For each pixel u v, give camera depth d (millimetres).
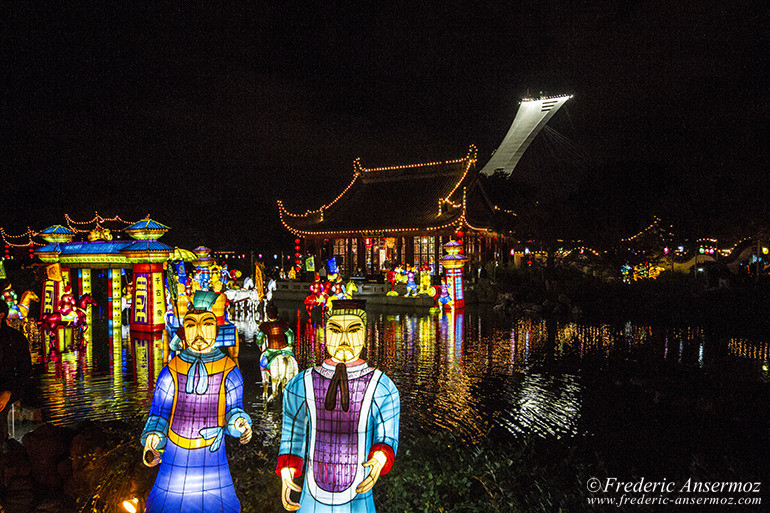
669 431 8812
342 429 3416
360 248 51031
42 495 6105
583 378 12852
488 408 10234
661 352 15961
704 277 31719
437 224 45469
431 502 5230
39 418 8898
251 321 25906
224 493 4375
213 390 4309
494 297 36438
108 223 47250
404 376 13156
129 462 5730
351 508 3381
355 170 55562
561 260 41969
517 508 5188
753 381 11953
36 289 29953
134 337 18766
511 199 65812
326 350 3590
